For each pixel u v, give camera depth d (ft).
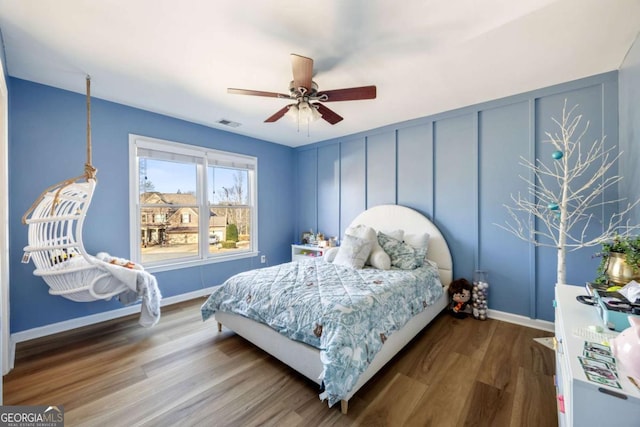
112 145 9.78
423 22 5.54
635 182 6.36
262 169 15.10
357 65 7.22
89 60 7.06
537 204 8.80
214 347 7.69
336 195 14.64
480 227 9.95
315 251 15.10
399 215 11.64
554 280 8.59
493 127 9.62
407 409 5.24
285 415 5.11
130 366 6.71
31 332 8.18
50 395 5.64
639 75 5.96
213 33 5.94
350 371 5.02
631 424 2.32
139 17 5.44
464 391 5.74
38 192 8.34
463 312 9.71
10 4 5.05
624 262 4.61
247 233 14.67
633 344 2.57
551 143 8.55
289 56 6.81
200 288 12.42
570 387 2.72
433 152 11.04
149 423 4.91
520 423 4.88
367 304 6.17
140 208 10.75
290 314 6.32
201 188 12.53
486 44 6.30
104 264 7.61
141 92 8.99
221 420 4.99
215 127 12.82
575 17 5.38
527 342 7.84
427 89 8.68
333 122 8.57
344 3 5.03
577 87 8.04
